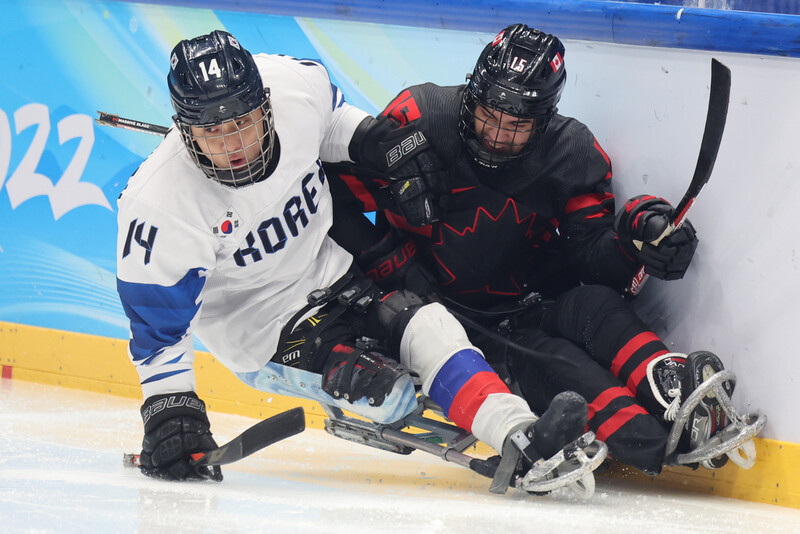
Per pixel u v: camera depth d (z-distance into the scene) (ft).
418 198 32.99
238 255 31.83
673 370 31.48
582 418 28.71
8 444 35.24
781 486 32.78
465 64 37.73
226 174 29.76
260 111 29.32
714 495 33.86
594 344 32.99
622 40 34.81
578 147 33.96
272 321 33.58
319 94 33.09
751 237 33.14
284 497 28.48
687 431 31.01
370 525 25.18
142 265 30.32
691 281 34.71
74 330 47.85
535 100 30.94
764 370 33.19
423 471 34.99
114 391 47.03
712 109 30.17
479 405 30.48
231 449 29.58
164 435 30.60
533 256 36.55
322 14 39.81
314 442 39.73
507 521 26.35
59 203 47.21
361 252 35.47
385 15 38.55
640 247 33.04
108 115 36.06
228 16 42.01
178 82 28.50
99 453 34.65
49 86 46.60
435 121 33.71
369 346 32.42
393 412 31.73
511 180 33.71
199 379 45.03
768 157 32.58
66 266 47.52
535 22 36.14
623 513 28.84
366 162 33.63
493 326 36.14
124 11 44.21
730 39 32.63
